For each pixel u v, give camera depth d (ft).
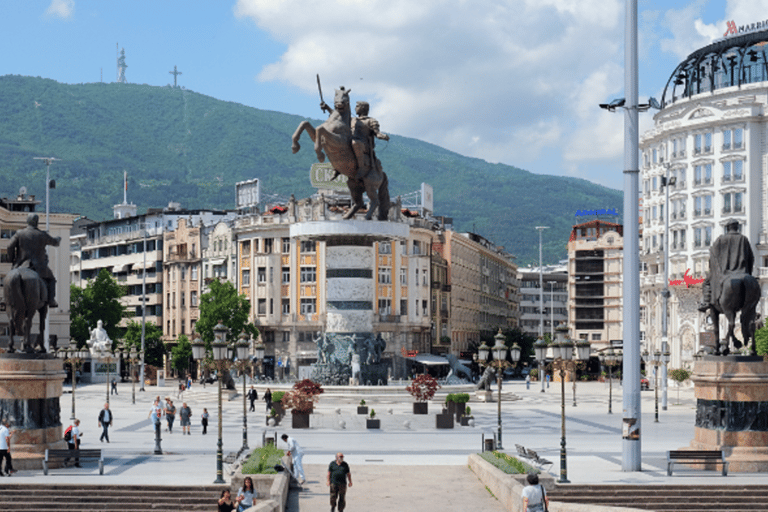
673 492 95.61
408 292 406.41
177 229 460.14
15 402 110.93
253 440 152.35
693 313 359.25
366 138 192.75
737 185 348.38
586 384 372.38
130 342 415.85
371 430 169.37
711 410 113.50
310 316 386.11
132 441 150.61
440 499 91.86
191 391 286.05
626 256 111.04
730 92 352.69
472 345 496.64
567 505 78.84
